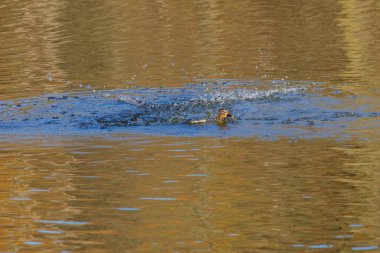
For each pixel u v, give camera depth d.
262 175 39.38
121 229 33.06
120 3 109.38
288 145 44.34
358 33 83.44
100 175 40.22
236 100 55.66
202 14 99.62
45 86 63.38
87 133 48.44
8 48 83.19
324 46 77.69
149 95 58.69
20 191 38.25
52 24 96.00
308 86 59.84
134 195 37.03
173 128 49.09
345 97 55.44
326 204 35.38
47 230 33.31
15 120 51.94
